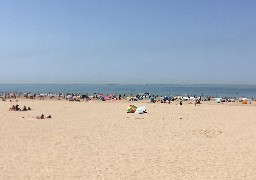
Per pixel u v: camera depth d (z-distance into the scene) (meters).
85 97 67.06
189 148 15.44
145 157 13.41
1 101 53.78
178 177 10.53
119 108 40.53
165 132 20.44
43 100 59.66
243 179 10.38
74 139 17.58
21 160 12.57
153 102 54.72
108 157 13.33
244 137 18.78
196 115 31.91
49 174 10.67
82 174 10.74
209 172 11.18
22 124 23.58
